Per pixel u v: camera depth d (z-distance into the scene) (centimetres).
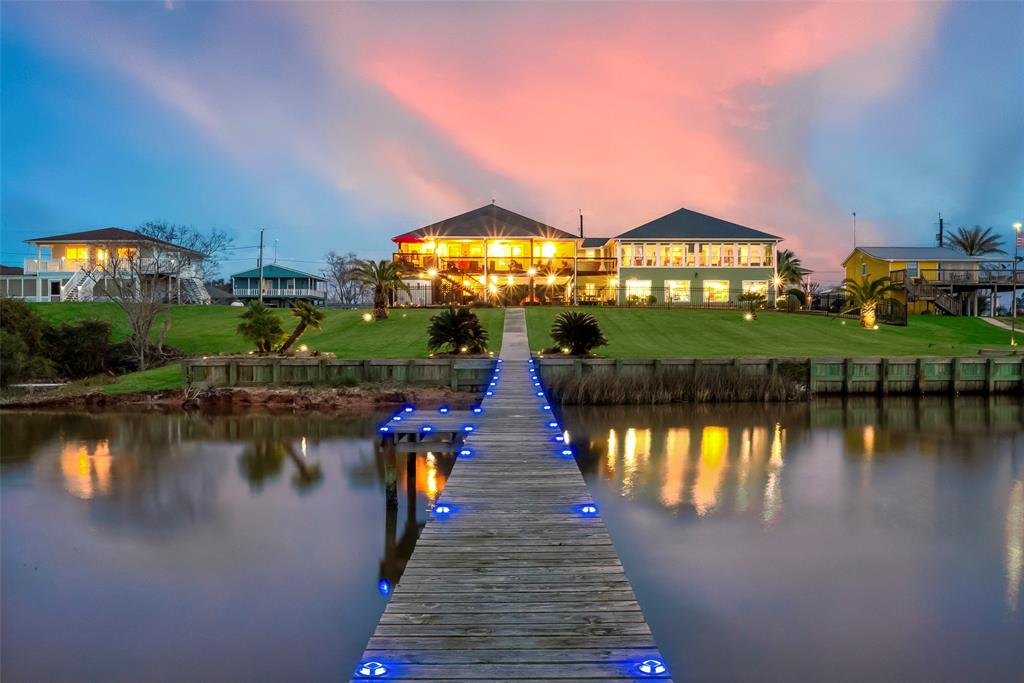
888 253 5638
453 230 5800
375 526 1319
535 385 2384
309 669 812
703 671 782
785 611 932
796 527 1279
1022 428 2308
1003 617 920
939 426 2348
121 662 828
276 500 1486
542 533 814
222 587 1040
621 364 2972
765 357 3047
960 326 4431
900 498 1468
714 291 5531
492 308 5019
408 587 651
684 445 2023
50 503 1460
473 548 761
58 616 947
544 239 5666
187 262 5403
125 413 2670
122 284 4012
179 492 1545
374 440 2139
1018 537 1230
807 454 1900
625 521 1309
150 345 3744
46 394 2919
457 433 1512
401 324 4350
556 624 572
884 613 927
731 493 1505
